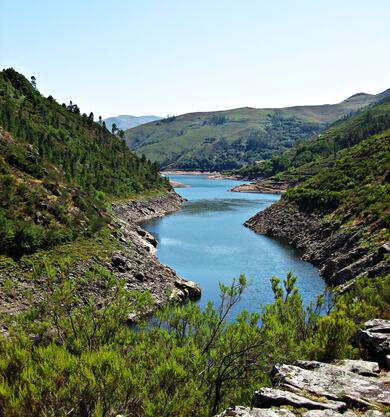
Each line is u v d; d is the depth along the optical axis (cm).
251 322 1325
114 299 1420
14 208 4191
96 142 13800
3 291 3003
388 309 1777
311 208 7806
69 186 5547
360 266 4188
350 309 1638
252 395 1018
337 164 9606
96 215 5156
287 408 894
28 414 814
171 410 866
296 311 1534
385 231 4762
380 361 1266
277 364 1162
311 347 1298
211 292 4344
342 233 5631
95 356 945
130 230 6034
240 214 11019
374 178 7575
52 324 1317
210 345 1293
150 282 4078
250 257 6003
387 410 886
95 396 855
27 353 995
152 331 1266
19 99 12119
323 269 4962
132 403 887
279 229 7869
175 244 6906
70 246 4119
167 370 953
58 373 897
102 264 3984
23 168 5091
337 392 969
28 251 3703
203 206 12962
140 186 12281
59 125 12438
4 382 854
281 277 4903
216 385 1089
